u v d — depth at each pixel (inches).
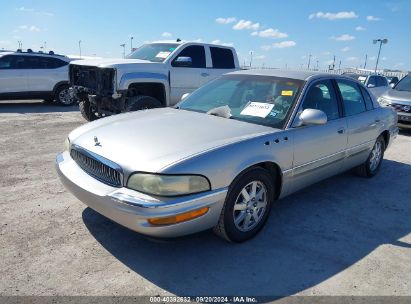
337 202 189.9
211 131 143.3
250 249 139.9
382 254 141.3
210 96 187.3
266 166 150.4
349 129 190.4
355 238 152.9
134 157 123.6
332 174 190.9
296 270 128.1
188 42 352.5
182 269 125.9
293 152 154.8
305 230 157.5
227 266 128.6
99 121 165.3
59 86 510.3
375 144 225.3
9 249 132.4
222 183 126.9
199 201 120.7
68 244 137.6
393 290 119.7
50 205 169.8
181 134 138.9
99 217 158.9
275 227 158.9
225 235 136.9
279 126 154.9
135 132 141.8
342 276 125.9
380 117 221.1
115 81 300.7
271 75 182.7
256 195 144.4
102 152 131.0
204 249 138.6
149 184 116.3
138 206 114.4
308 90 169.3
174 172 116.8
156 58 345.7
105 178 129.1
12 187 190.5
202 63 360.5
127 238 143.4
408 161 277.3
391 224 167.9
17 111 457.1
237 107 171.6
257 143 140.1
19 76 481.4
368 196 200.4
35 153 256.5
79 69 341.1
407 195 204.7
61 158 153.1
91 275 120.3
